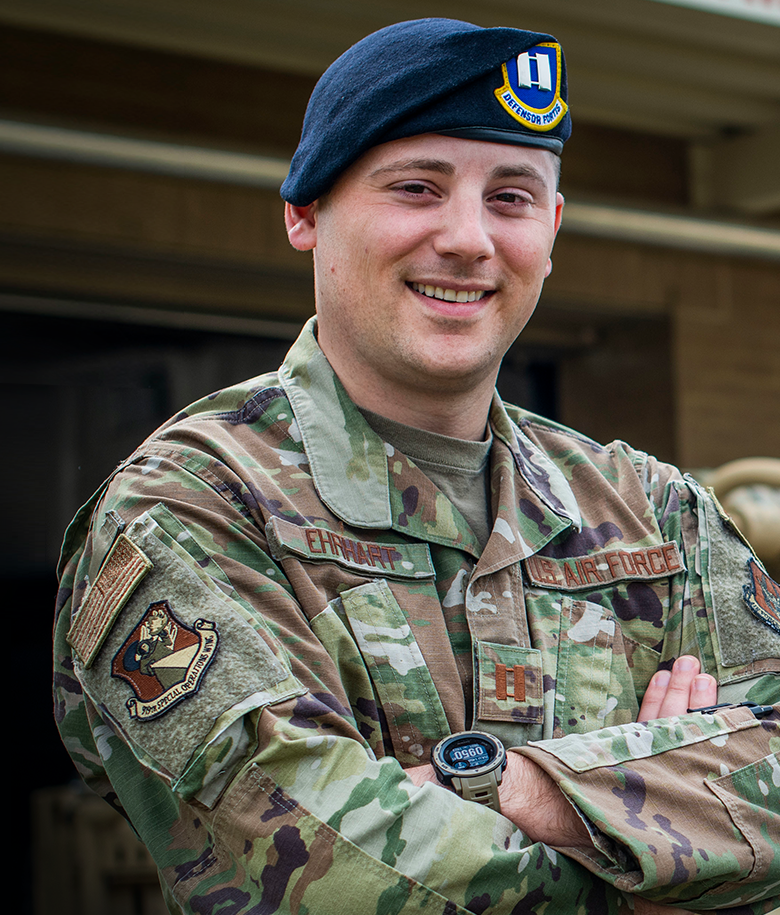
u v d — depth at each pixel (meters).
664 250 4.49
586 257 4.32
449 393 1.24
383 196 1.18
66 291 3.67
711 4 3.32
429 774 1.08
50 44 3.32
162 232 3.50
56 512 3.87
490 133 1.17
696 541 1.33
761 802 1.11
